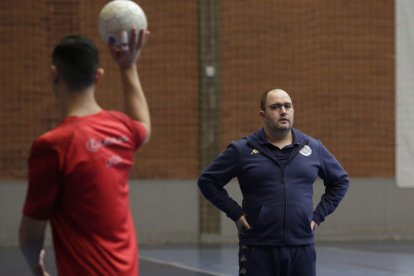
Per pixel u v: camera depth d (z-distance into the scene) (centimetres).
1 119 2795
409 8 2978
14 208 2781
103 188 614
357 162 2961
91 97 636
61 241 615
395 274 2027
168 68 2875
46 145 600
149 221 2852
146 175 2866
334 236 2911
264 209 1061
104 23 651
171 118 2880
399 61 2981
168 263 2262
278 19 2920
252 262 1065
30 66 2808
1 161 2794
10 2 2792
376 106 2969
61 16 2816
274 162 1077
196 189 2881
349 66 2956
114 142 628
